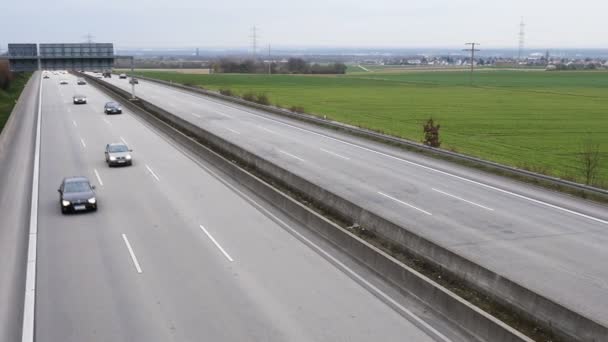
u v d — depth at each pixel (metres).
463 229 23.09
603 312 15.09
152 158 40.69
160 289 17.25
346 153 42.25
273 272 18.67
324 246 21.48
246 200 28.73
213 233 23.02
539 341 13.55
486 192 29.98
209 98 92.19
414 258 19.67
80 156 41.56
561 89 136.50
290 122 61.59
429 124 43.81
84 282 17.89
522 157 47.56
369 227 22.70
